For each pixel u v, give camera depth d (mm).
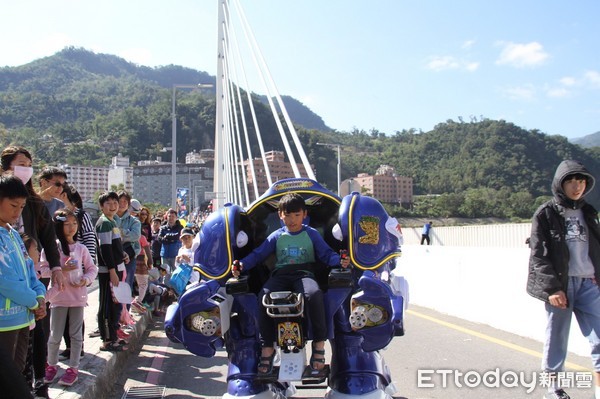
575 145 98188
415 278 10781
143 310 9203
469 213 64188
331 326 4047
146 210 10266
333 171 81125
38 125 135375
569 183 4770
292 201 4254
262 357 3988
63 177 5961
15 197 3859
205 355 4172
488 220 62688
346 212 4199
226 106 39219
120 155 97562
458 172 91750
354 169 101750
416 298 10672
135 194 93875
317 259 4398
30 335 4496
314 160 80000
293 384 4832
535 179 87188
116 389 6031
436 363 6508
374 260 4137
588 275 4801
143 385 6164
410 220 60625
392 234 4258
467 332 8055
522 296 7887
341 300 4043
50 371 5367
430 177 94562
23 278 3896
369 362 4180
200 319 4043
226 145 38938
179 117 126438
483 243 26156
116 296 6402
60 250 5461
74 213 6098
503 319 8234
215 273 4195
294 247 4258
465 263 9250
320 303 3949
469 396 5426
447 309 9648
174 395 5797
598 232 4820
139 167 94938
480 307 8797
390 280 4312
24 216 4594
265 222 4762
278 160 55625
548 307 4898
